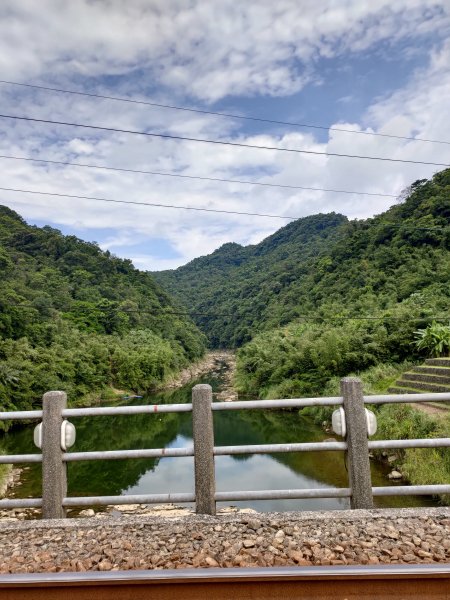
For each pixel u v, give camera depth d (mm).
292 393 27453
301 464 13336
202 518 3270
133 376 43312
